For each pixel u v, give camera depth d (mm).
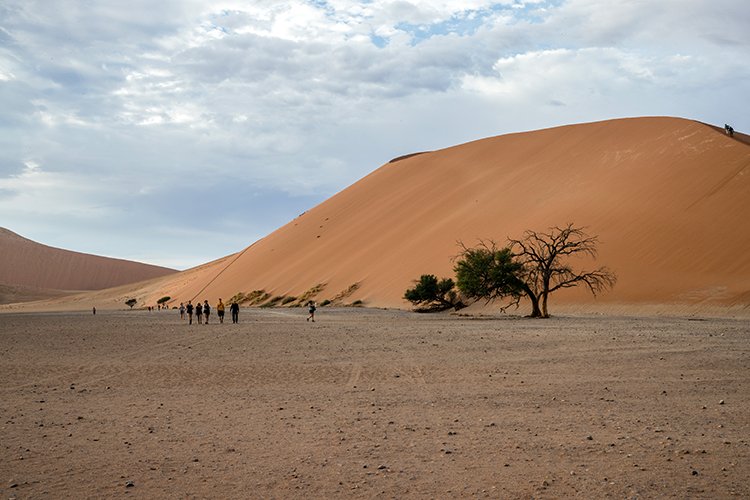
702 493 7637
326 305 83438
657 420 11547
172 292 134250
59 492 7930
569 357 21531
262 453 9680
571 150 90875
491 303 65250
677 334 30047
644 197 69875
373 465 8977
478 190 94875
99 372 19641
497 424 11438
